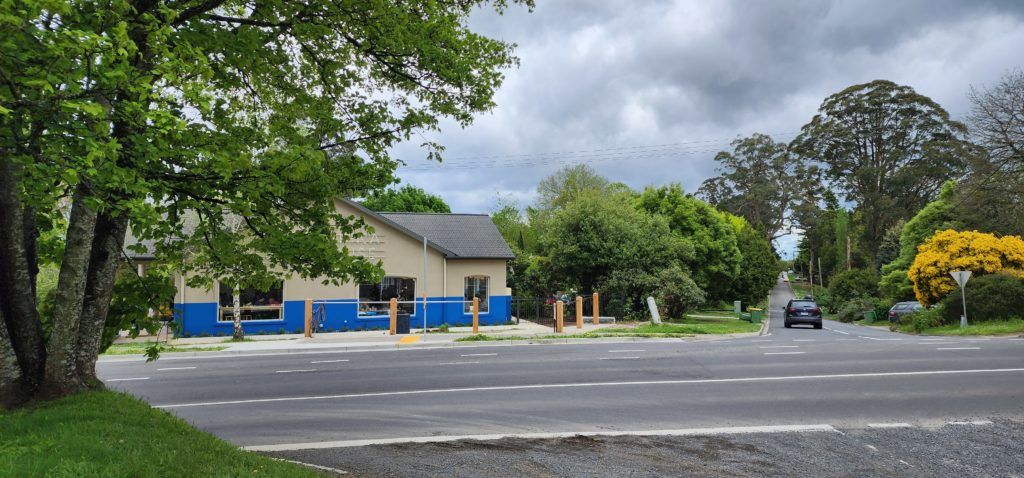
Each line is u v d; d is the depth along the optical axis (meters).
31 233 7.21
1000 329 23.67
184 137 6.34
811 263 95.44
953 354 15.74
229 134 7.35
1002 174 31.30
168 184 6.29
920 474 6.41
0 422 5.84
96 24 5.17
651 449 7.36
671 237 34.22
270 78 8.26
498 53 9.30
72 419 6.05
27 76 4.52
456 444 7.64
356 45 8.34
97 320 7.32
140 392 11.95
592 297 30.91
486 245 29.34
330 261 7.20
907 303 39.12
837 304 62.75
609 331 24.16
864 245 73.00
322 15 7.78
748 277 52.66
